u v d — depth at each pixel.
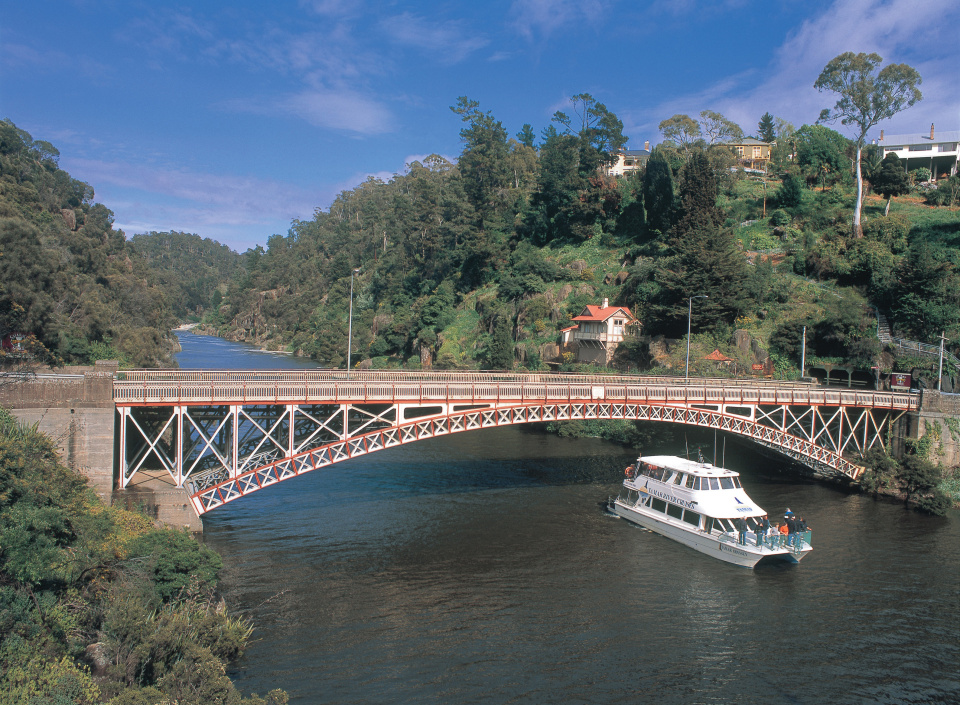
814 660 27.17
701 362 76.50
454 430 42.25
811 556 38.81
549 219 132.25
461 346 112.56
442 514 44.59
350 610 30.09
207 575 26.89
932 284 73.19
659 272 87.25
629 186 125.06
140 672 19.27
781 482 56.44
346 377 46.81
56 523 22.88
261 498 47.09
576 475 56.03
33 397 32.78
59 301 73.62
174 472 35.75
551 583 34.06
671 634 29.00
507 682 24.69
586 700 23.73
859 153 91.06
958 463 52.38
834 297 81.44
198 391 35.53
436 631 28.48
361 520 42.72
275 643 26.81
